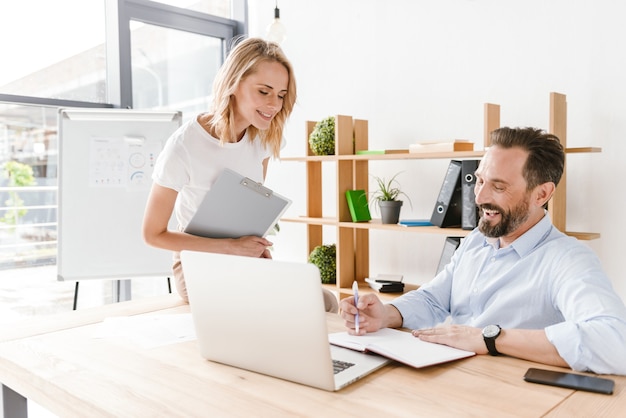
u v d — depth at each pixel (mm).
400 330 1478
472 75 2918
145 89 3639
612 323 1123
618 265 2521
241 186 1741
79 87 3371
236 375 1149
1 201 3129
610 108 2502
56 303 3410
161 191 1907
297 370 1086
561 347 1133
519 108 2770
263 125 1930
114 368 1197
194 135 1934
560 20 2621
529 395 1008
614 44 2477
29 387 1183
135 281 3666
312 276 1023
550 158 1420
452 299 1638
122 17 3400
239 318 1154
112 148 2889
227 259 1146
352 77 3418
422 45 3096
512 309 1440
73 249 2840
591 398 989
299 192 3752
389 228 2775
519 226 1454
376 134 3322
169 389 1074
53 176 3311
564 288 1296
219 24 4000
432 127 3086
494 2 2822
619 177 2494
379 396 1020
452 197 2668
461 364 1180
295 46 3705
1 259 3176
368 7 3309
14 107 3107
